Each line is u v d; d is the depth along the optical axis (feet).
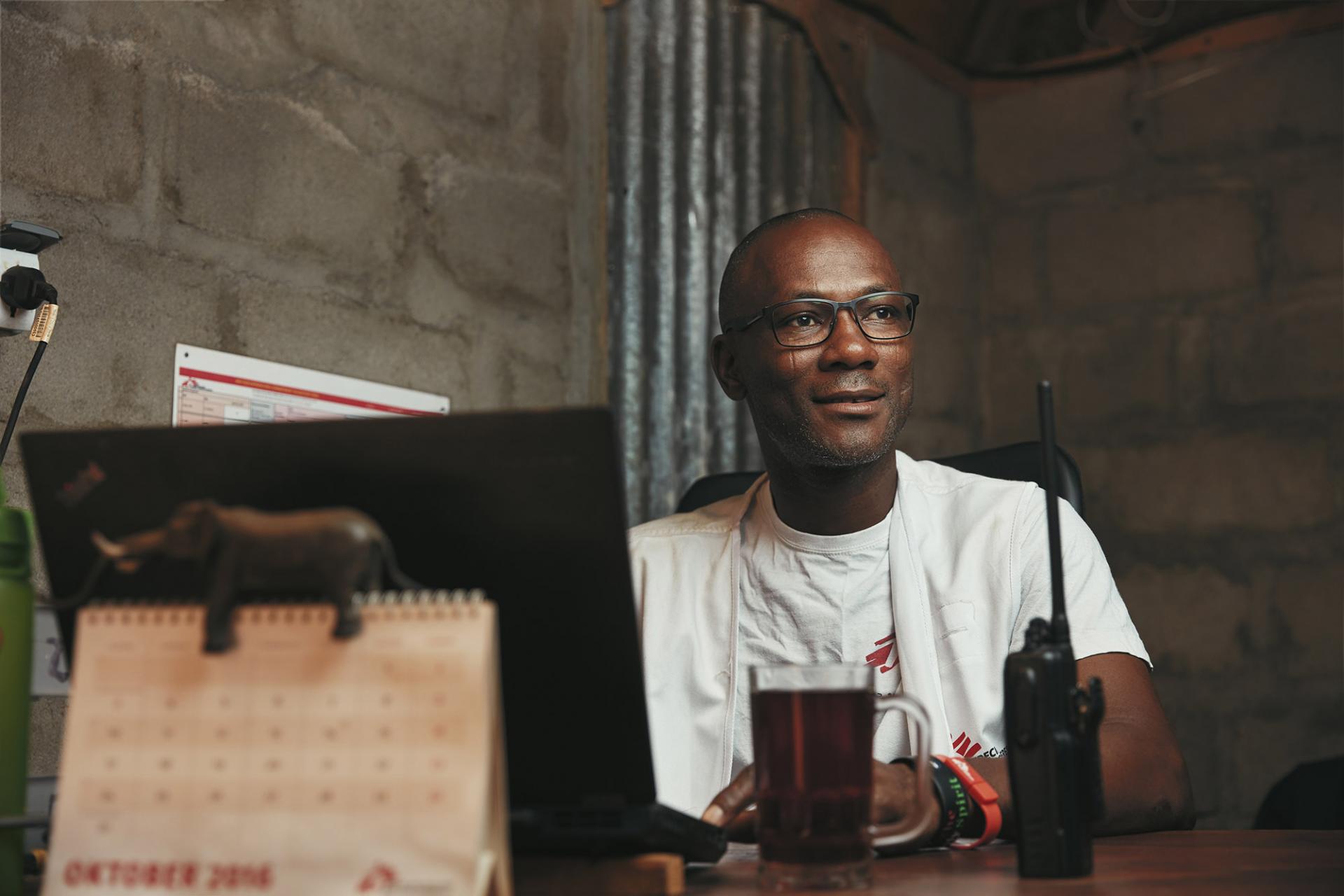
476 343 7.34
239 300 5.93
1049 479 2.73
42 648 3.10
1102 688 2.72
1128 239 10.32
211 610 2.13
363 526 2.13
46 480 2.43
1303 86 9.75
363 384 6.56
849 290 4.77
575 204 8.15
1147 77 10.36
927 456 10.23
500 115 7.59
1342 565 9.20
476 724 2.05
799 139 9.07
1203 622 9.63
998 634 4.70
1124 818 3.72
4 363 4.89
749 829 3.20
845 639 4.85
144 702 2.16
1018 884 2.53
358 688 2.09
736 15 8.78
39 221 5.07
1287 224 9.70
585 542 2.29
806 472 4.83
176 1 5.70
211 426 2.35
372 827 2.03
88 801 2.13
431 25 7.13
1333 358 9.41
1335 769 7.16
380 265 6.73
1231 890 2.44
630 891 2.43
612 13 8.42
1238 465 9.67
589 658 2.36
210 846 2.08
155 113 5.58
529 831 2.49
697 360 8.41
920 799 2.76
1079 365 10.41
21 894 2.60
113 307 5.34
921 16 10.48
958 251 10.71
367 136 6.69
